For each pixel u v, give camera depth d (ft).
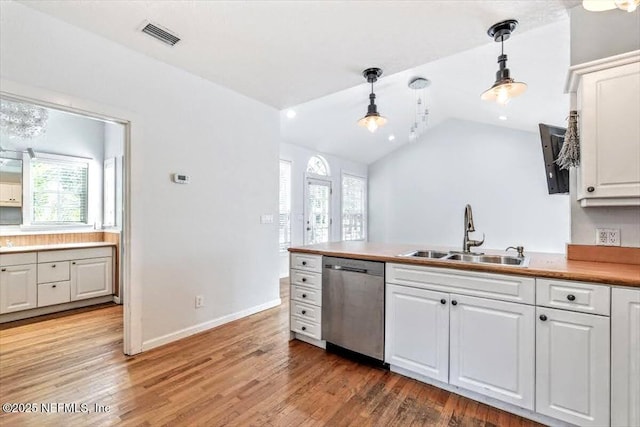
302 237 19.99
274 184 12.57
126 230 8.23
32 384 6.83
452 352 6.46
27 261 11.06
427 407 6.10
